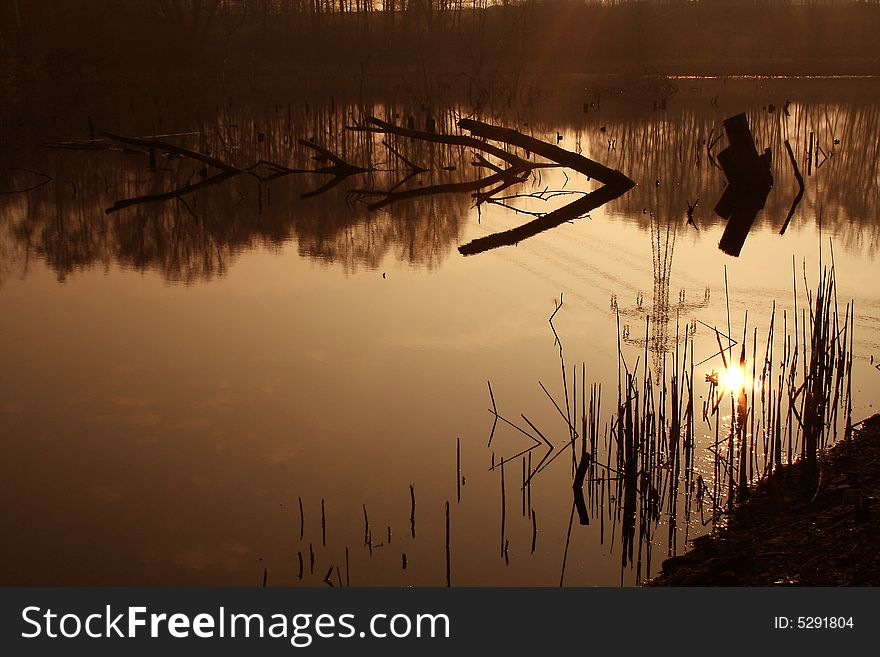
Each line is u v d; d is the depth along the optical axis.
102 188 15.00
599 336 7.07
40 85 27.69
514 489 4.97
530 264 9.49
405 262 9.83
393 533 4.56
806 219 11.56
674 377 5.17
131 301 8.44
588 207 12.96
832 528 4.29
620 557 4.36
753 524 4.55
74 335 7.45
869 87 32.94
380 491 4.95
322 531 4.57
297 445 5.46
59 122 22.92
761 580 4.03
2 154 18.31
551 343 7.00
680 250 9.91
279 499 4.86
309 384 6.36
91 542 4.48
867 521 4.27
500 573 4.23
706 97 29.33
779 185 14.23
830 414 5.59
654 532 4.56
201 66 35.72
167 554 4.37
